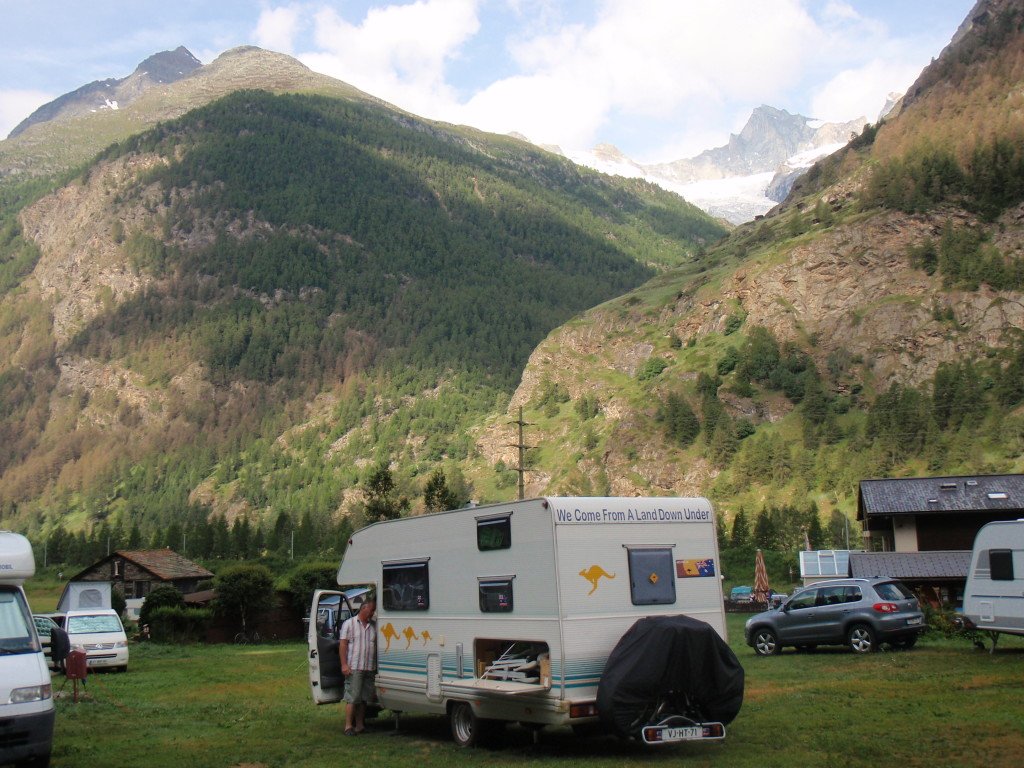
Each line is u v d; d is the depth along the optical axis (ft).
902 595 85.66
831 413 471.62
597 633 43.45
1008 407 418.51
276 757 45.65
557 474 559.38
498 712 45.73
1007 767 37.09
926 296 485.15
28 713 39.86
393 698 53.31
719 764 40.14
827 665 75.82
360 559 57.26
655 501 46.91
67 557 478.59
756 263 569.64
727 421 492.95
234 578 162.61
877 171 572.10
